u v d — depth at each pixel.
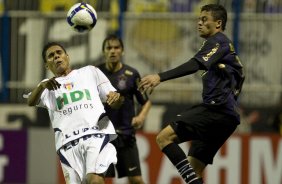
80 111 29.77
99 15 52.62
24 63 52.97
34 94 29.97
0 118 53.19
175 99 52.41
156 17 52.78
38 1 53.09
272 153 49.19
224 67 29.98
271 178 49.09
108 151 29.77
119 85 38.94
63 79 30.36
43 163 50.41
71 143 29.69
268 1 52.25
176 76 28.83
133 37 52.88
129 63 52.94
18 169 50.47
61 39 52.78
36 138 50.59
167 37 52.88
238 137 49.22
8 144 50.62
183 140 30.42
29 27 53.00
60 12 52.94
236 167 49.12
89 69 30.67
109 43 38.94
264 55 52.31
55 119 30.03
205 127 30.27
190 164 30.80
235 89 30.62
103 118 30.08
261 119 52.28
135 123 38.91
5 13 53.00
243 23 52.16
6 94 52.88
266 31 52.28
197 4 52.56
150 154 49.03
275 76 52.34
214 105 30.08
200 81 52.44
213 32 30.53
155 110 52.31
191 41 52.69
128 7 52.81
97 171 29.22
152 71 52.84
